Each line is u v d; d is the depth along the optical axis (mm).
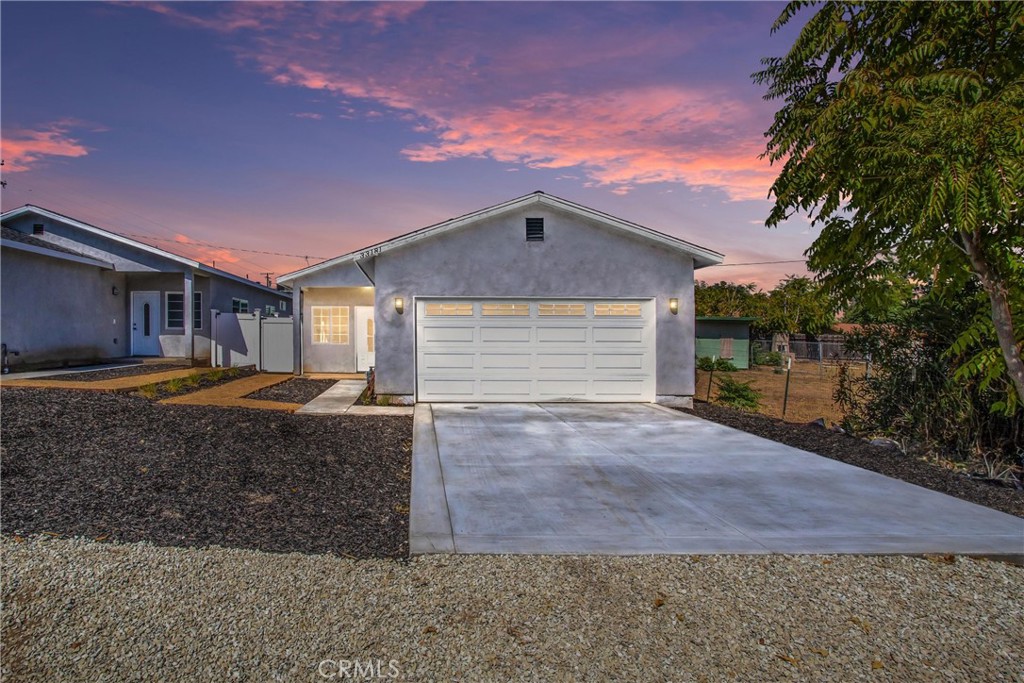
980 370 6836
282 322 16719
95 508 4684
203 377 12938
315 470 6156
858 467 6906
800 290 30500
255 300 21516
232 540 4215
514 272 11586
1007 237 4750
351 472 6227
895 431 9086
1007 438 7875
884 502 5484
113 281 16766
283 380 14328
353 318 16766
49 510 4582
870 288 5652
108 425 7023
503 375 11609
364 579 3666
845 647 3051
